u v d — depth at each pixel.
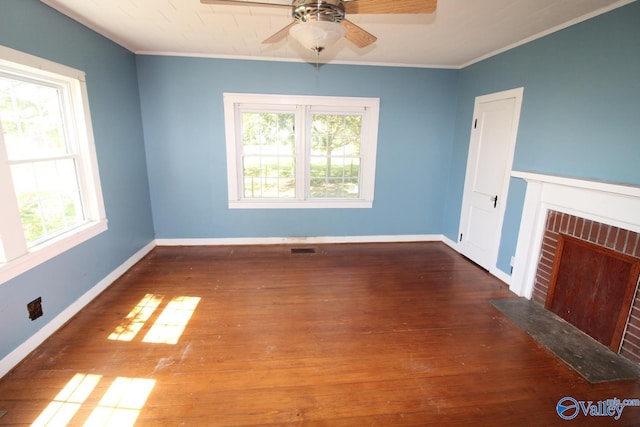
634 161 2.12
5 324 1.91
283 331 2.44
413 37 2.98
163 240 4.23
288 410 1.72
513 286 3.16
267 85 3.92
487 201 3.65
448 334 2.44
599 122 2.34
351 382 1.94
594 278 2.39
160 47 3.50
